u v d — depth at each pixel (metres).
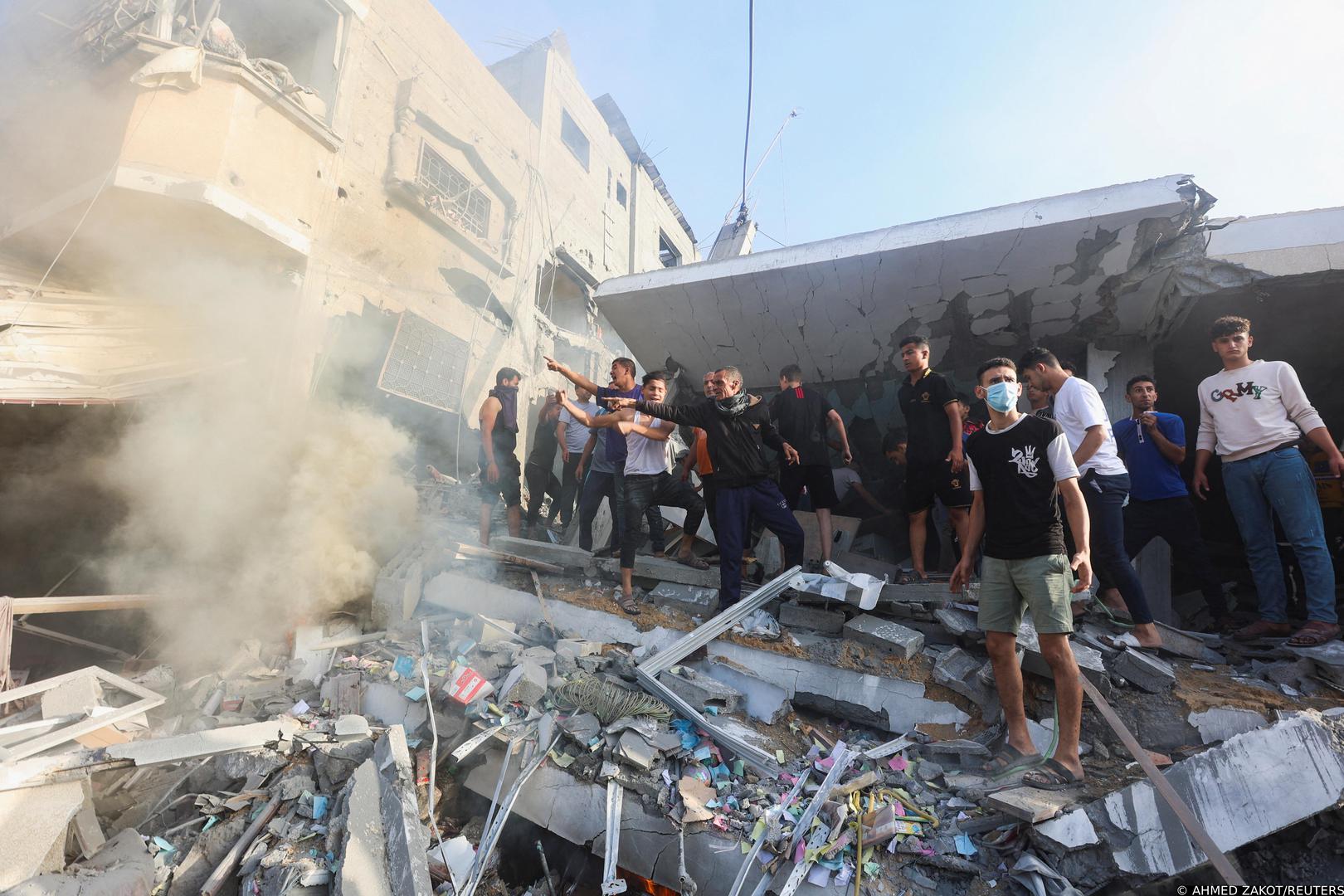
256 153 6.10
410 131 8.42
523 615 4.46
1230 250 4.48
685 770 3.02
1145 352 5.39
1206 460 3.94
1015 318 5.48
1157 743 2.88
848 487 5.60
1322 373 5.64
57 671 4.66
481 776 3.21
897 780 2.88
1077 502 2.58
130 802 3.16
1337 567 5.07
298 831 2.78
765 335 6.53
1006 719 2.92
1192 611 5.03
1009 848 2.41
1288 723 2.42
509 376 5.62
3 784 2.40
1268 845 2.43
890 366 6.39
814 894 2.37
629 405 4.07
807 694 3.56
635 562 4.79
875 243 5.32
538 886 3.05
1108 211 4.42
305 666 4.14
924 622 3.84
